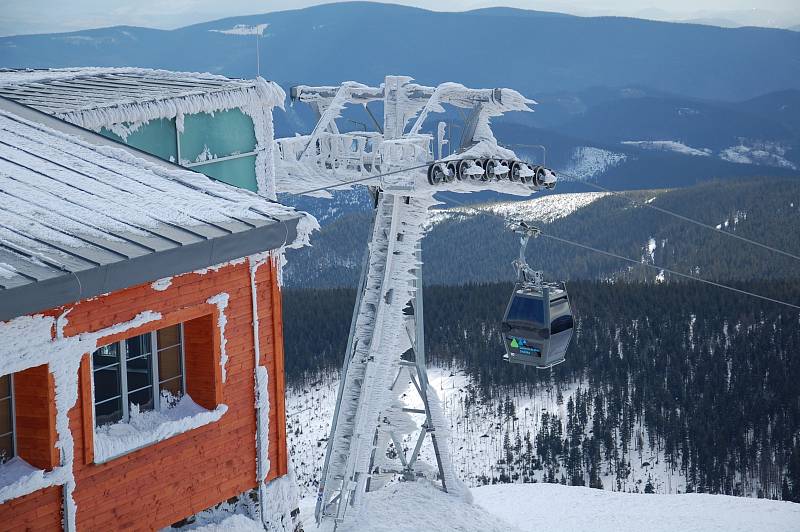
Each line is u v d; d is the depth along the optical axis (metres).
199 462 15.36
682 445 115.62
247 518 16.41
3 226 13.34
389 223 27.81
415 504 29.64
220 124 23.95
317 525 28.52
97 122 20.53
